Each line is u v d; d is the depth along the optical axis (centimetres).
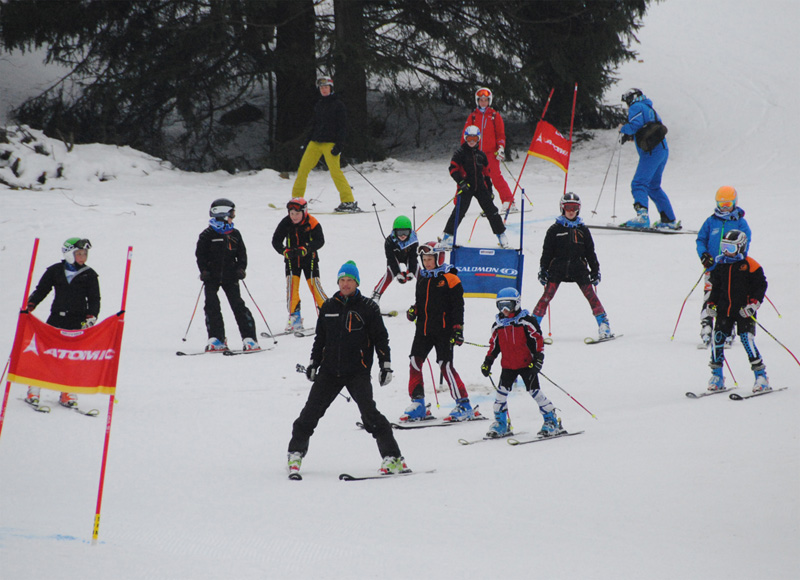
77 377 2156
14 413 3000
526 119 11562
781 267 4731
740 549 1716
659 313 4366
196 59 9969
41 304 4691
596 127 11325
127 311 4647
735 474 2170
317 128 6581
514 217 6425
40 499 2152
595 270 4022
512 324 2805
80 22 9612
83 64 10175
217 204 4059
